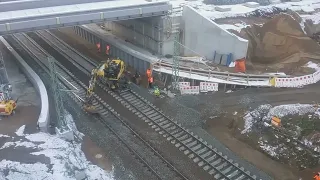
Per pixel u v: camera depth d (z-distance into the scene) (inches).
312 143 831.1
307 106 972.6
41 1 1170.0
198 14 1258.6
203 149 837.8
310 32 1486.2
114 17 1186.6
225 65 1254.9
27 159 716.0
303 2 1780.3
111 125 947.3
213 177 747.4
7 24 1031.0
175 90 1141.1
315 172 759.1
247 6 1625.2
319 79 1175.0
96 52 1549.0
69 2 1213.7
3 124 852.0
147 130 924.0
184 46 1286.9
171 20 1288.1
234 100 1059.3
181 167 776.9
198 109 1021.8
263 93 1098.1
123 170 761.0
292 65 1243.2
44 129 834.2
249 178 741.3
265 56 1288.1
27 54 1498.5
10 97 983.6
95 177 722.8
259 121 925.8
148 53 1333.7
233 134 911.7
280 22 1362.0
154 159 804.0
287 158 807.1
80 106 1054.4
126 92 1141.7
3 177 661.9
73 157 756.6
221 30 1224.8
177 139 870.4
